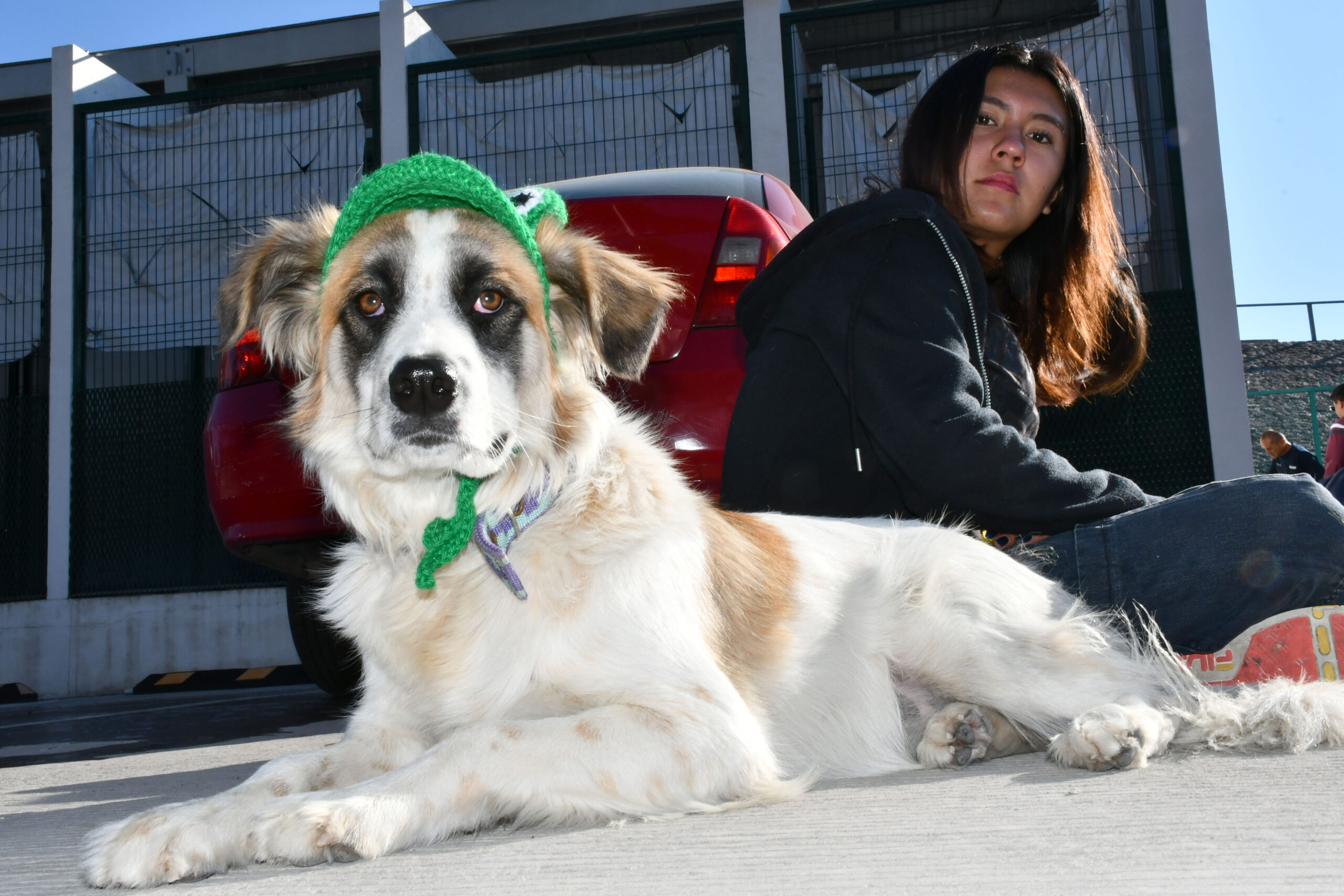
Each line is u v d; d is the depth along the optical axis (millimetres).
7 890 1595
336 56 13023
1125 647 2547
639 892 1341
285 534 4070
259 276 2631
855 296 2705
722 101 10211
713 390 3648
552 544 2150
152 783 3078
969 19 10898
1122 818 1599
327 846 1631
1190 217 8812
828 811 1845
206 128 11141
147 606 10070
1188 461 8562
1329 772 1881
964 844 1499
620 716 1934
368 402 2281
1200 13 8984
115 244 11148
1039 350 3492
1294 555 2488
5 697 9844
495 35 12906
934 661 2588
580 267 2586
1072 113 3219
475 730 1878
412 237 2354
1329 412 15234
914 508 2914
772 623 2469
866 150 9906
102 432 10664
